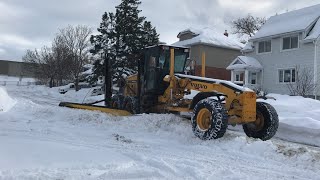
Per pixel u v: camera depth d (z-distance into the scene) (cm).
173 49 1261
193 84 1138
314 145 1091
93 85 3722
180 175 618
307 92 2914
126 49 3481
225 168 682
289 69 3203
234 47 4384
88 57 5716
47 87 5494
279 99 2098
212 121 923
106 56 1694
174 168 659
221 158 778
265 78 3428
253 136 1020
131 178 585
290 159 777
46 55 6762
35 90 4662
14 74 10819
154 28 3756
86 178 559
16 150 687
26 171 567
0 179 524
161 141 964
